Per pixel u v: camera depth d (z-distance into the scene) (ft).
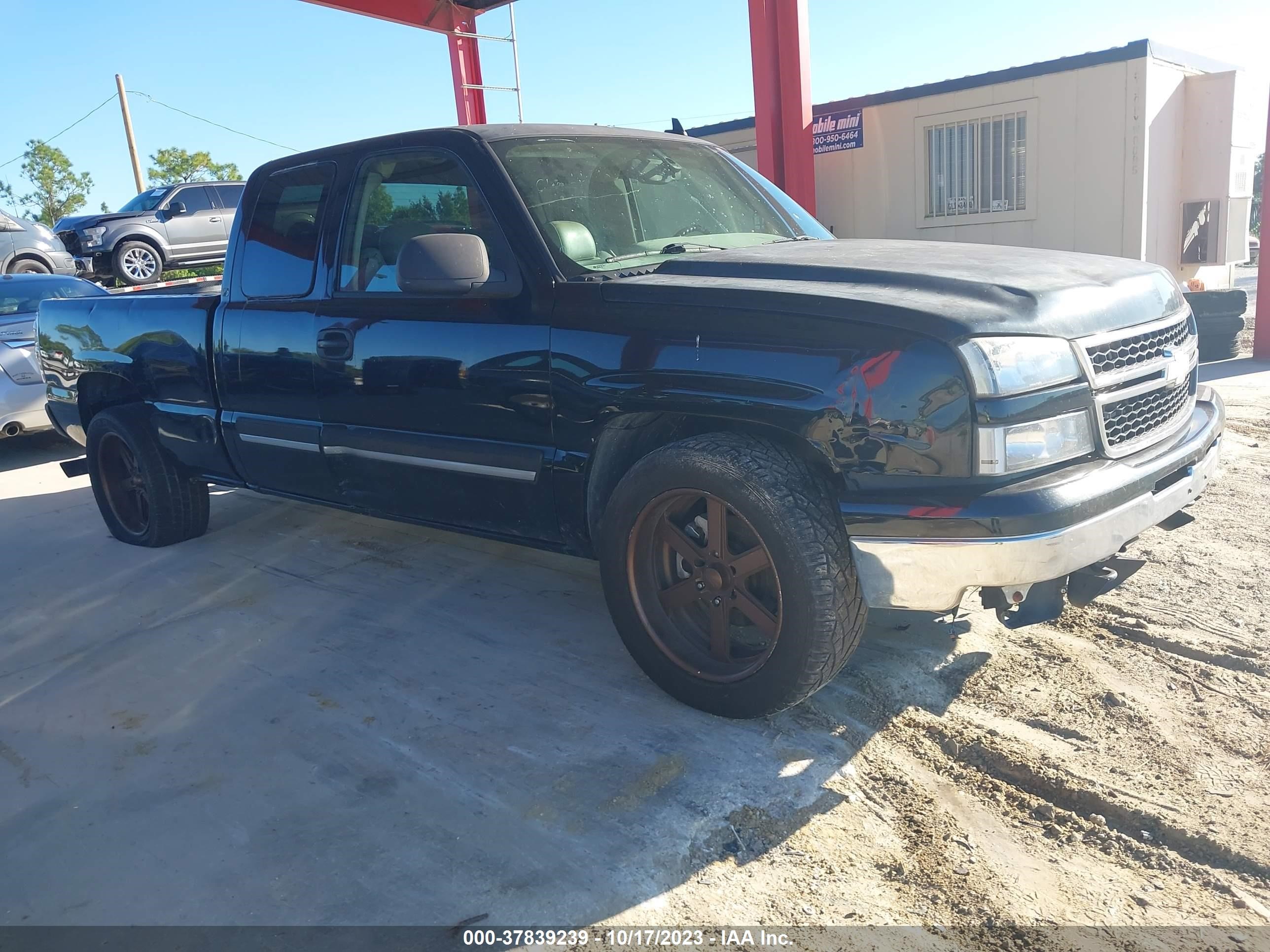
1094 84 35.60
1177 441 9.77
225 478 15.71
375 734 10.21
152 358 15.71
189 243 55.88
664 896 7.48
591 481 10.41
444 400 11.30
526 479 10.74
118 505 18.01
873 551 8.51
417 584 14.75
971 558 8.15
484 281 10.34
